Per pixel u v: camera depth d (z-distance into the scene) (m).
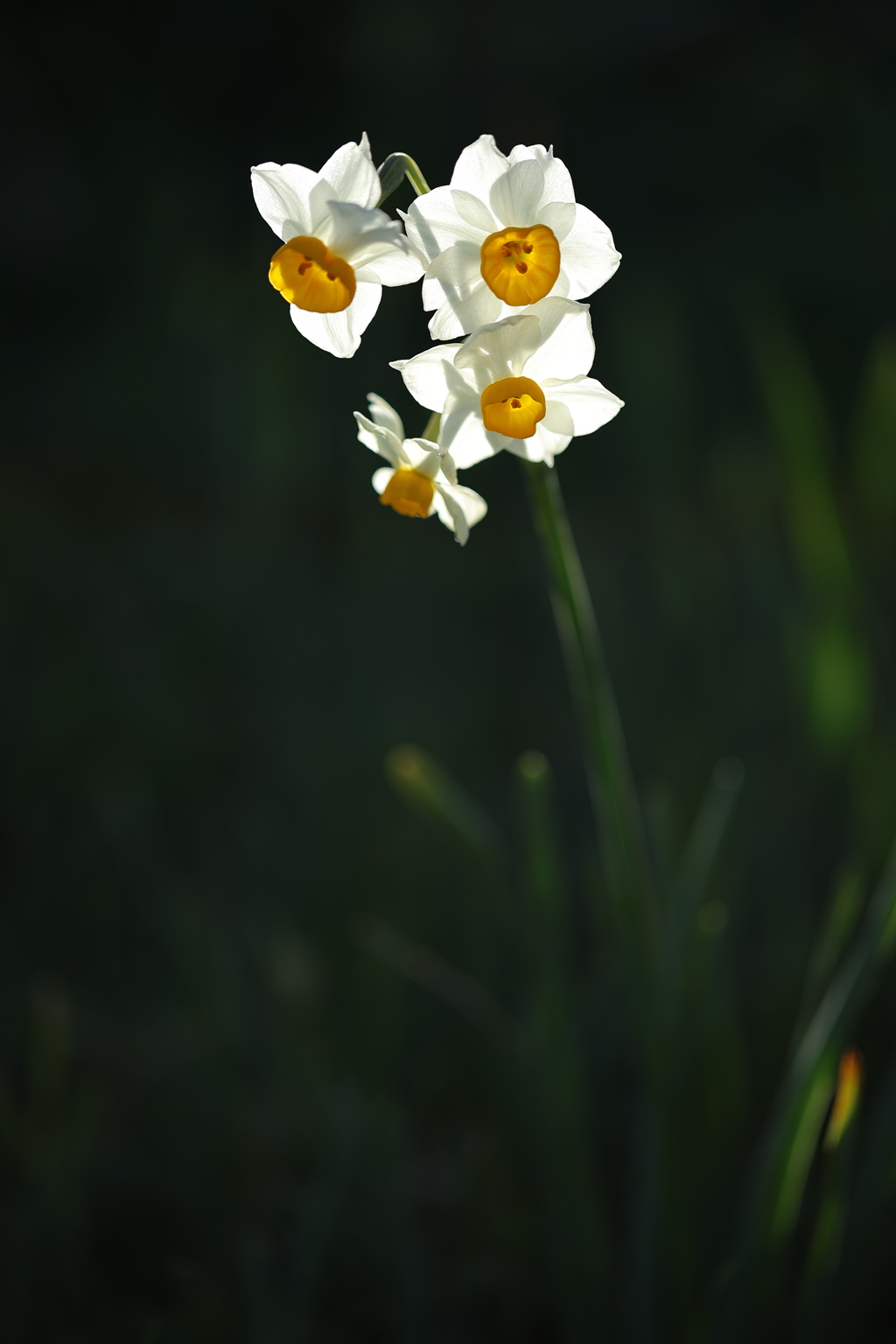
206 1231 0.76
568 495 2.27
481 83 3.54
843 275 2.51
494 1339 0.75
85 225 3.32
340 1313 0.75
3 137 3.47
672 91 3.39
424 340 2.75
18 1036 1.00
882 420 1.06
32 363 3.08
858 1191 0.69
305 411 2.25
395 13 3.54
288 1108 0.85
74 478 2.48
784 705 1.33
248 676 1.72
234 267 2.81
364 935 1.04
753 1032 0.91
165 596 1.90
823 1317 0.69
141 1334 0.72
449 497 0.63
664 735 1.40
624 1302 0.72
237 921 1.15
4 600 1.81
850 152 2.59
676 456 2.01
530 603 1.83
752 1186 0.70
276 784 1.43
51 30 3.45
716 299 2.61
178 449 2.50
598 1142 0.82
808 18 3.08
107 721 1.52
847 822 1.03
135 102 3.40
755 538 1.61
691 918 0.71
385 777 1.35
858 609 1.02
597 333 2.66
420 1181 0.83
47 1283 0.73
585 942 1.12
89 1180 0.77
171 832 1.39
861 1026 0.87
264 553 2.01
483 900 0.99
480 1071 0.93
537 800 0.71
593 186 3.39
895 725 0.99
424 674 1.64
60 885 1.18
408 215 0.61
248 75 3.62
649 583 1.79
